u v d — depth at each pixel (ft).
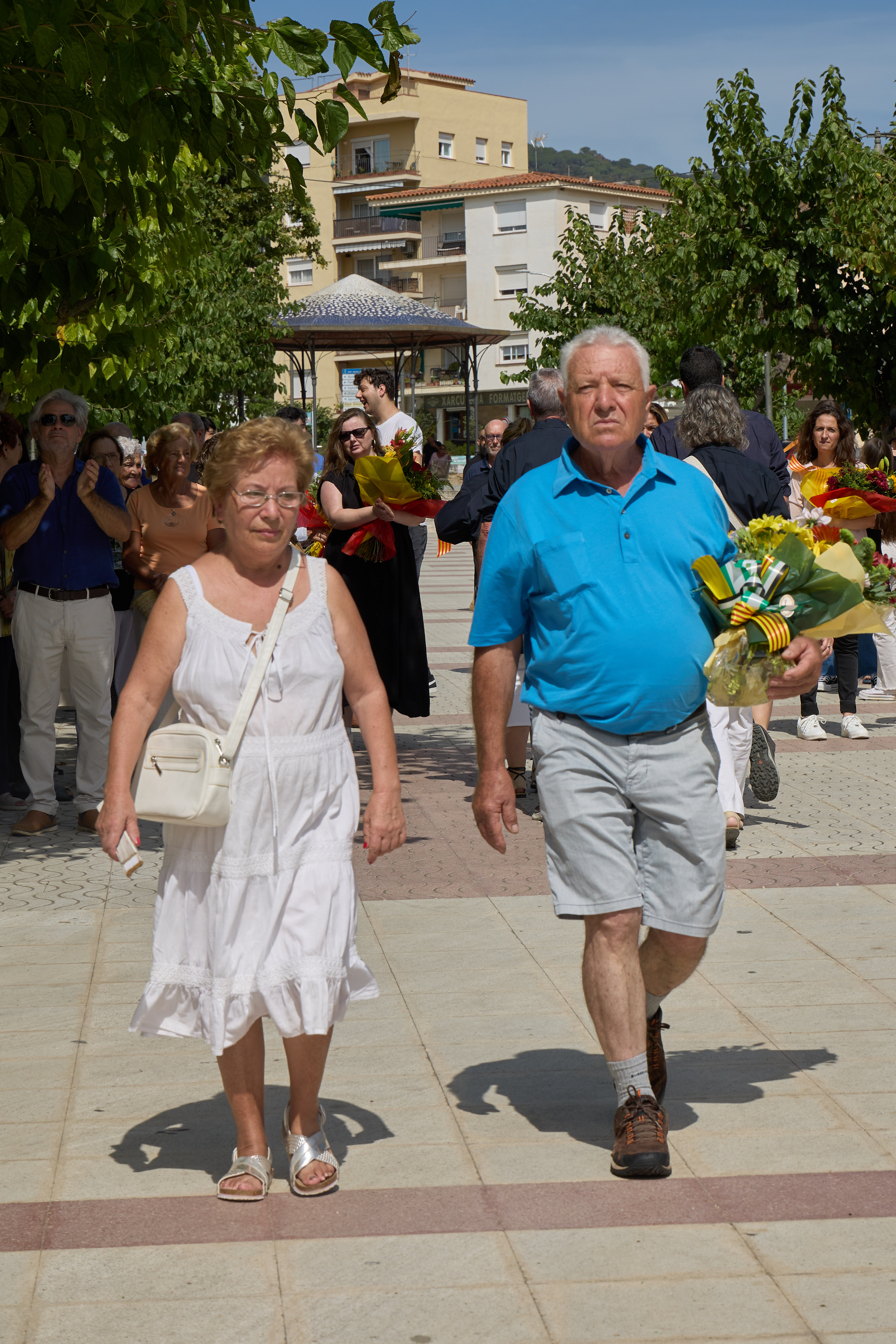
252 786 13.47
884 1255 12.60
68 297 27.07
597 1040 17.98
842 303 81.10
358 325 118.73
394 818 14.34
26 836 30.01
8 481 29.99
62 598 29.48
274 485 13.51
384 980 20.34
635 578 14.34
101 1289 12.16
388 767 14.37
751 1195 13.76
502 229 283.59
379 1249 12.82
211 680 13.56
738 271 81.66
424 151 307.78
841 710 40.16
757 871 26.07
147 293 30.76
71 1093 16.48
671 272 88.53
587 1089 16.51
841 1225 13.14
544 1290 12.09
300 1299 11.98
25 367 33.71
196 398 79.25
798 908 23.61
